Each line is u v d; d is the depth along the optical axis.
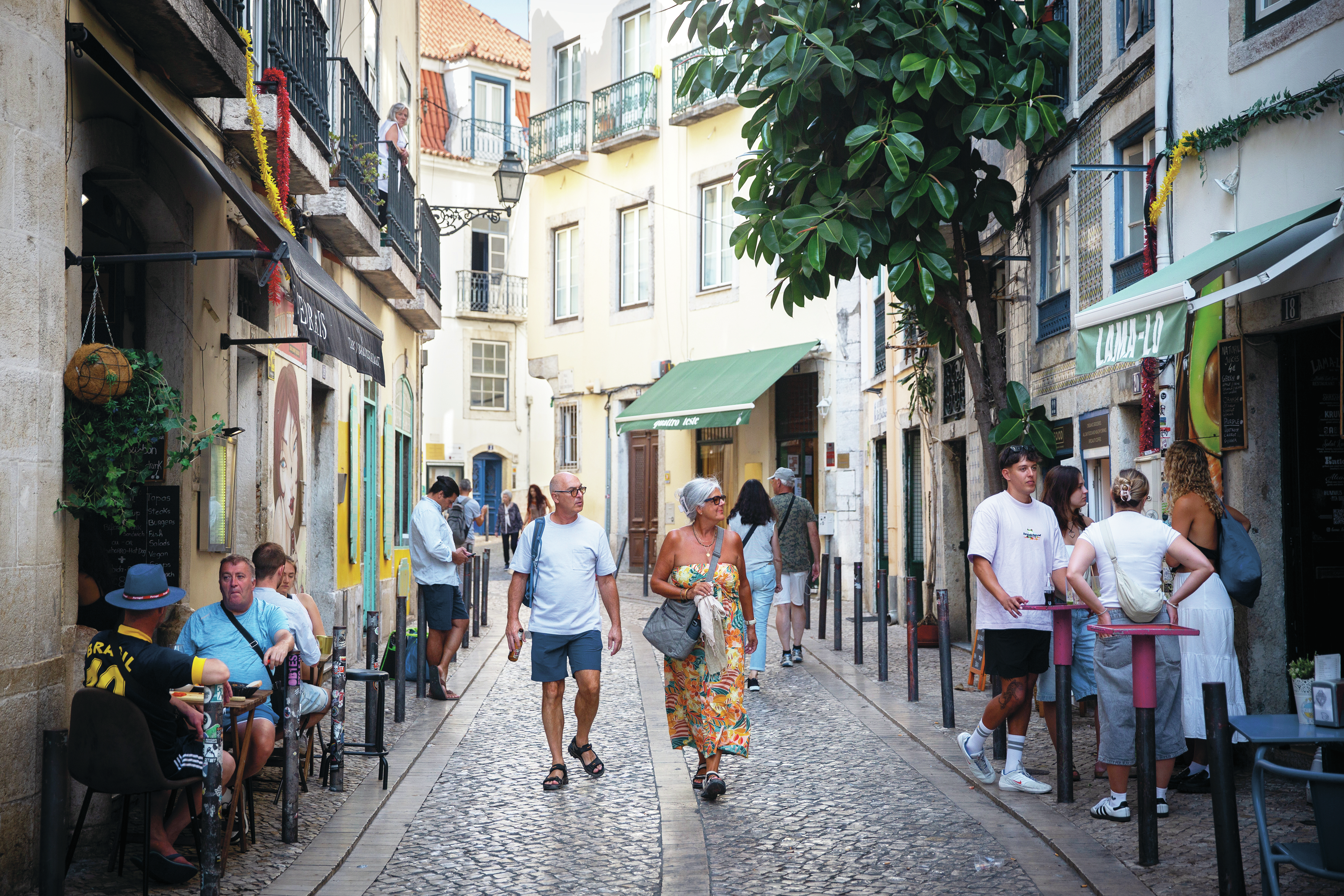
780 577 12.77
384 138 17.25
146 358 7.27
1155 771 6.21
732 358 24.81
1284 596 8.70
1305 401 8.69
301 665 8.10
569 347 29.83
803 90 10.83
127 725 5.57
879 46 10.80
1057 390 13.28
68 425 6.77
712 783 7.88
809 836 6.99
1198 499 7.88
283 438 12.32
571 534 8.59
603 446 28.86
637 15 27.56
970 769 8.61
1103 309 8.81
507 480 42.28
